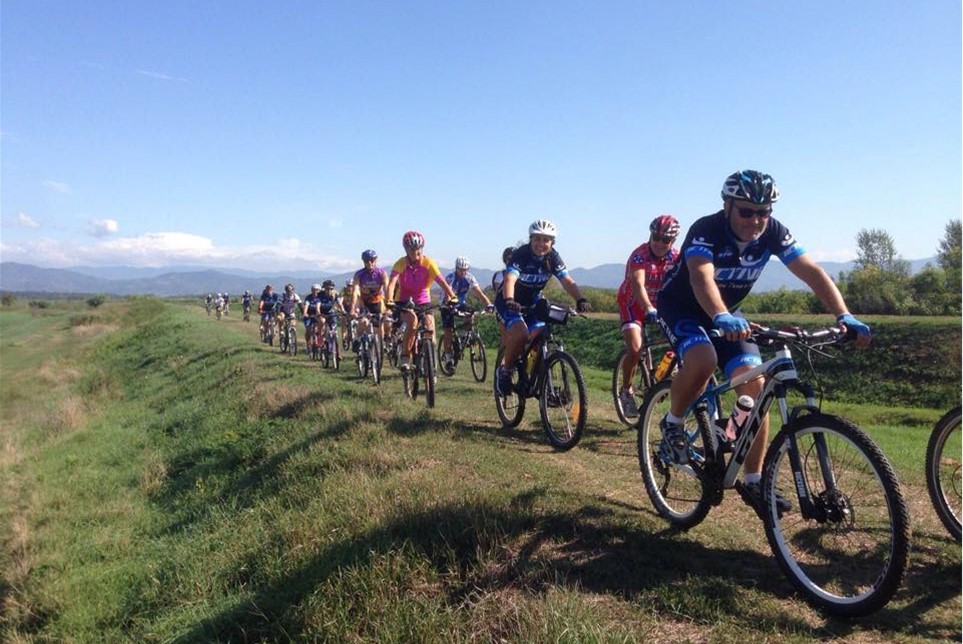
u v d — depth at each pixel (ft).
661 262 22.36
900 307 95.71
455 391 33.40
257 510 20.38
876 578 11.00
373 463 20.11
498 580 12.42
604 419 26.55
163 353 89.40
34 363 133.28
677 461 13.69
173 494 27.96
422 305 30.48
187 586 17.54
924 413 47.24
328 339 49.83
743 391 12.32
